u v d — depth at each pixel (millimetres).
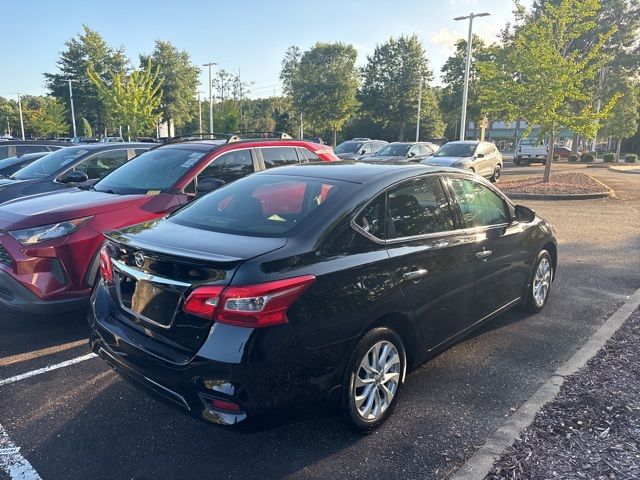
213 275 2723
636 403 3496
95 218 4883
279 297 2699
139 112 42375
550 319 5293
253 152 6668
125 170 6316
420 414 3516
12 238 4516
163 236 3199
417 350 3609
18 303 4512
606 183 20625
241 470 2928
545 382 3906
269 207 3488
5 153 13141
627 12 45344
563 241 9117
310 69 62281
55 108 61344
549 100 17156
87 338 4789
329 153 7812
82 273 4719
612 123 47406
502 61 19688
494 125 84125
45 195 5645
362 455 3066
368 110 59000
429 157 19438
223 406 2668
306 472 2910
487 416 3498
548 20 17359
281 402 2750
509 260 4629
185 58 64062
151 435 3266
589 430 3203
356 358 3072
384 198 3480
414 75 57312
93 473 2896
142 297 3039
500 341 4746
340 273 2990
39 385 3900
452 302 3869
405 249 3430
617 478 2754
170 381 2799
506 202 4770
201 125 70812
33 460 3004
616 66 46719
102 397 3732
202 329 2742
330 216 3188
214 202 3814
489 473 2822
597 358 4234
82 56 62719
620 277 6832
